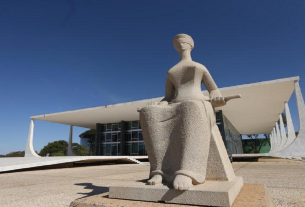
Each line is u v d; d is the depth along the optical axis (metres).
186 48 3.59
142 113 3.01
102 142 27.36
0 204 3.07
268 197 2.47
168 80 3.64
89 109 20.89
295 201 2.93
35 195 3.71
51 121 26.52
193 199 2.14
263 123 29.59
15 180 6.31
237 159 25.03
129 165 15.12
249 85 14.68
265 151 43.75
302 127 15.03
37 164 10.55
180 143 2.62
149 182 2.52
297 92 14.58
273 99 17.73
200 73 3.37
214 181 2.73
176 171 2.42
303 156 15.19
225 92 15.67
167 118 2.82
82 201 2.39
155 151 2.82
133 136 25.52
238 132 37.94
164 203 2.22
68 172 8.95
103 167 12.59
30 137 24.75
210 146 2.90
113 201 2.34
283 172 7.27
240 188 2.91
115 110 20.78
